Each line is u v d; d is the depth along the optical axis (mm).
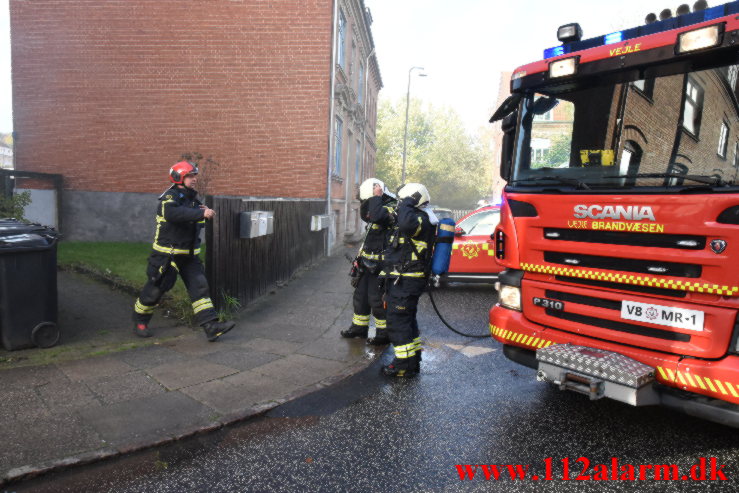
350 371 4859
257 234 7211
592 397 3275
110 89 14211
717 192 2980
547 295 3885
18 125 14227
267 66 14289
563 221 3703
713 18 3479
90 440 3305
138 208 14391
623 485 2982
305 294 8477
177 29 14180
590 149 3801
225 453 3314
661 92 3500
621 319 3449
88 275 8438
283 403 4090
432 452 3371
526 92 4242
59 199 14180
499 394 4398
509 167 4340
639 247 3322
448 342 6020
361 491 2904
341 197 17797
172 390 4188
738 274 2920
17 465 2967
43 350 4945
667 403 3182
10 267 4754
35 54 14117
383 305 5098
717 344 3031
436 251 4805
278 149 14430
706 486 2975
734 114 3062
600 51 3781
